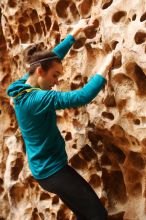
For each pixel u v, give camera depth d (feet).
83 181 6.97
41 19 9.06
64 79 8.41
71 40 7.54
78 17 8.39
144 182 7.75
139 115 7.09
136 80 7.04
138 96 7.09
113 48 7.40
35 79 6.84
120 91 7.23
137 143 7.37
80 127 8.29
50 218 9.11
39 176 6.86
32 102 6.53
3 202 10.84
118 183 8.23
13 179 10.18
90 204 6.84
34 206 9.56
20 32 9.68
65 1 8.45
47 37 8.99
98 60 7.89
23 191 10.08
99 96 7.57
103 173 8.16
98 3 7.71
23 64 9.58
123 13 7.30
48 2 8.61
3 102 11.01
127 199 8.03
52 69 6.82
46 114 6.60
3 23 10.10
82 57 8.08
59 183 6.81
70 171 6.95
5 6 9.75
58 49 7.40
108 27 7.35
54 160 6.81
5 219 10.79
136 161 7.79
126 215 8.03
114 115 7.45
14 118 10.85
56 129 6.91
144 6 6.86
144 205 7.80
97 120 7.68
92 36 7.92
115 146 8.02
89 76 8.01
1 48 10.76
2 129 10.94
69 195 6.88
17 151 10.20
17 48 9.84
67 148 8.53
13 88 6.77
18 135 10.23
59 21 8.51
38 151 6.77
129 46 6.91
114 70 7.19
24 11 9.41
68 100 6.32
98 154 8.11
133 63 6.94
